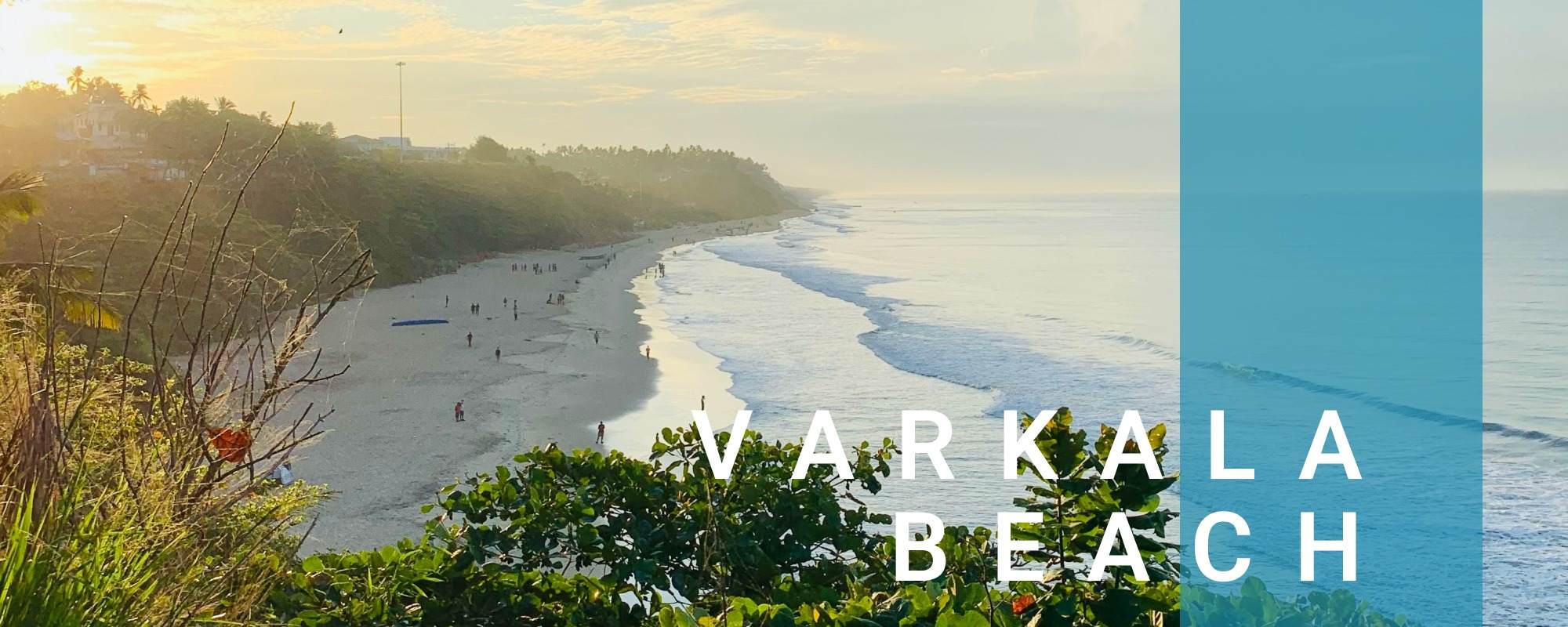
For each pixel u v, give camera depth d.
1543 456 30.67
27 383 2.99
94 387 3.11
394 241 76.81
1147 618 3.32
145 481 2.91
